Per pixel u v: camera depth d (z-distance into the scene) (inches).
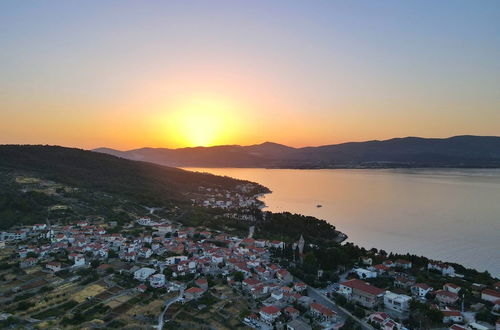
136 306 4704.7
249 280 5565.9
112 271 5831.7
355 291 5201.8
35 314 4308.6
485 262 7529.5
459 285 5570.9
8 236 7199.8
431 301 5007.4
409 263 6515.8
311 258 6505.9
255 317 4475.9
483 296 5088.6
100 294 4975.4
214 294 5201.8
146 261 6476.4
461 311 4655.5
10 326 3986.2
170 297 5034.5
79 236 7455.7
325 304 5054.1
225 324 4328.3
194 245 7485.2
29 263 5940.0
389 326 4190.5
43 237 7313.0
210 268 6254.9
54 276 5541.3
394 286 5684.1
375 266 6392.7
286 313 4672.7
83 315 4298.7
